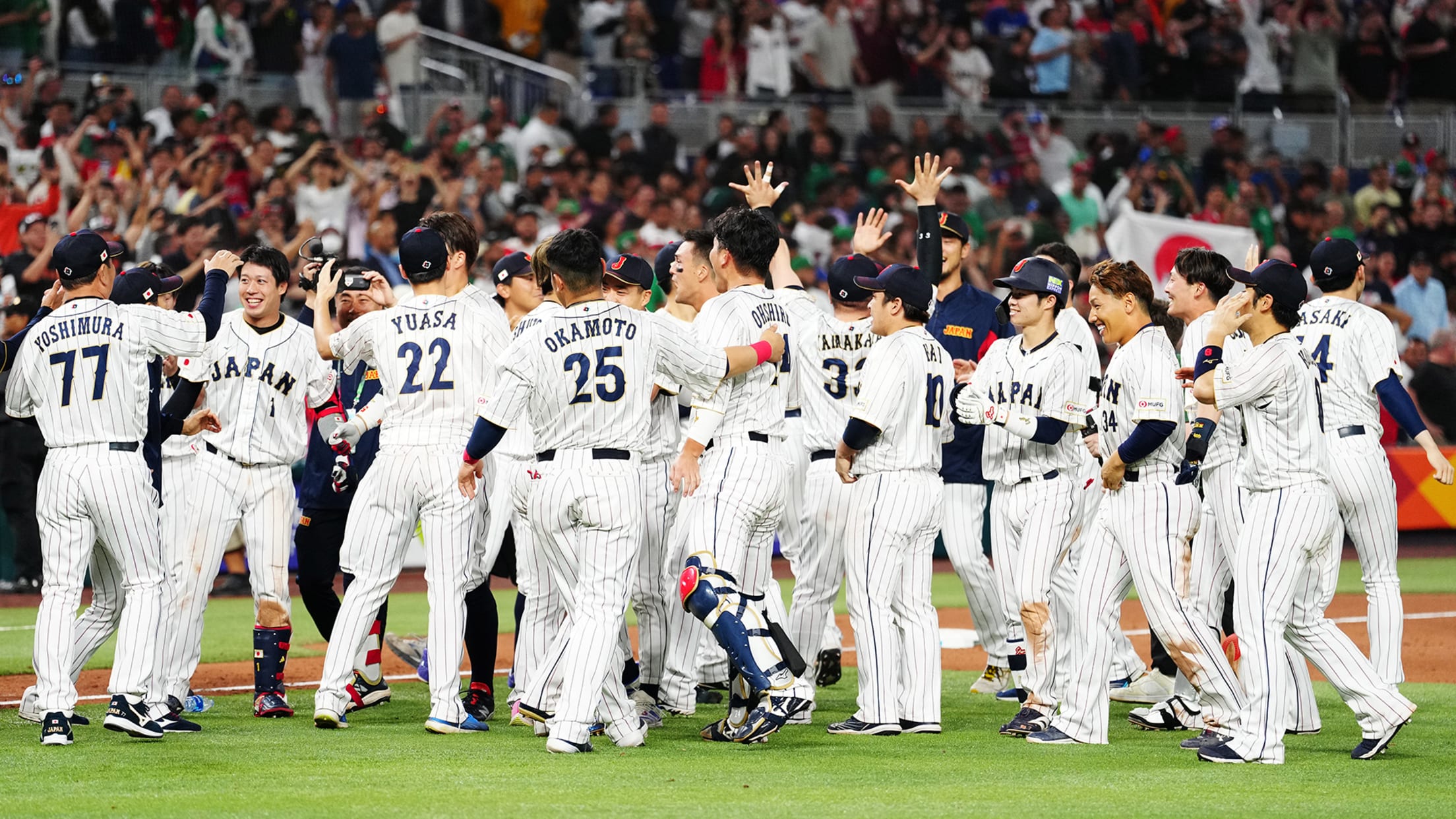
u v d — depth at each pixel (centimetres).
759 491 2430
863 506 2544
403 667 3431
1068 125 8169
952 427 2959
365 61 6975
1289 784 2131
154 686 2531
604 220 6475
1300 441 2280
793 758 2327
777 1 8569
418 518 2583
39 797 1995
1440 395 6153
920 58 8169
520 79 7812
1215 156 7762
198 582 2686
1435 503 6122
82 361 2394
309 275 2862
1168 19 8712
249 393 2686
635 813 1906
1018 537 2670
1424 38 8738
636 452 2358
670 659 2755
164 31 7056
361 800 1980
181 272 5219
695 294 2575
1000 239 6644
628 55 7962
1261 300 2277
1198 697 2569
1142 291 2523
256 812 1905
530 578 2650
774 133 7194
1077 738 2495
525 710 2477
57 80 6328
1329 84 8538
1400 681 2691
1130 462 2414
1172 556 2431
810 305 2814
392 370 2530
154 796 2005
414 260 2536
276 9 7081
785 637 2389
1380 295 6806
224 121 6300
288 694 3025
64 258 2414
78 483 2388
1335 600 4647
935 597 4866
